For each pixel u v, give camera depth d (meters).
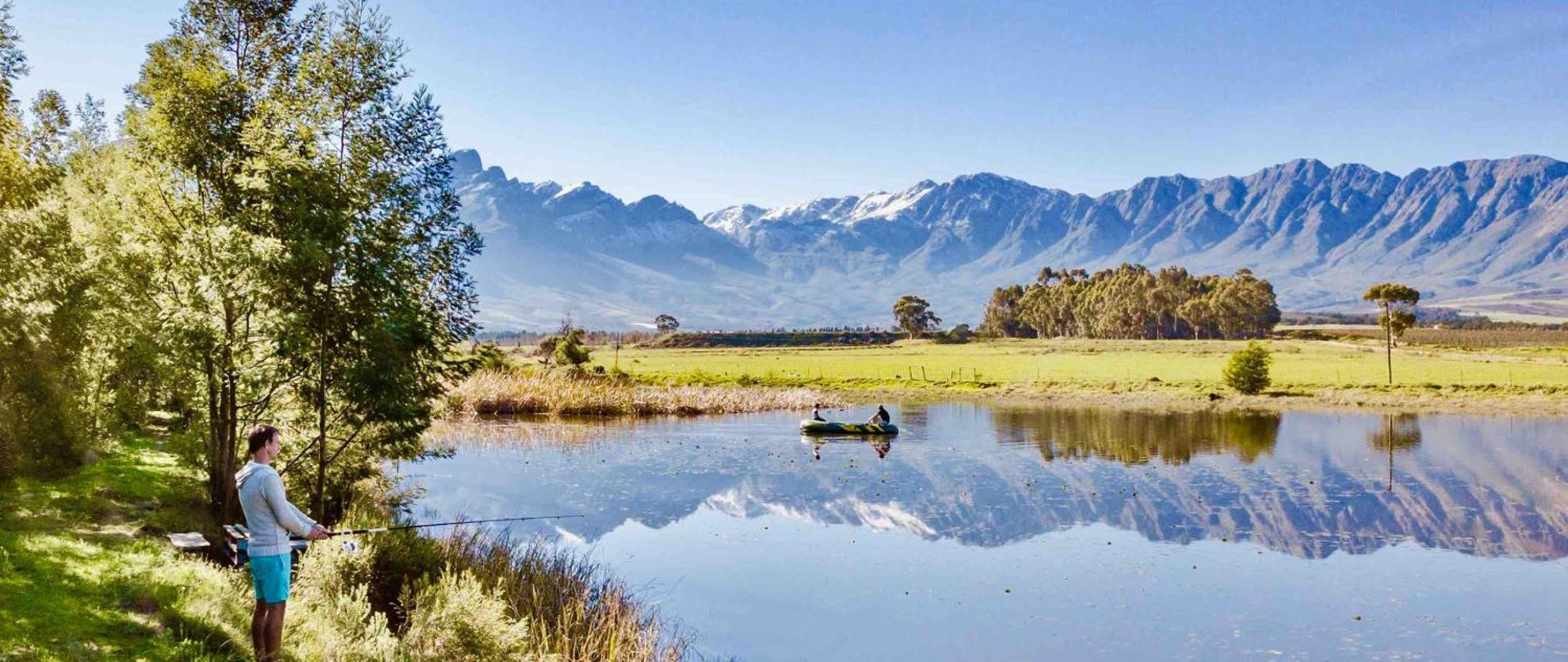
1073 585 20.22
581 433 50.06
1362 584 20.34
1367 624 17.61
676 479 34.22
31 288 18.73
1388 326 98.06
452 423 55.06
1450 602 19.02
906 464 38.38
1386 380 77.06
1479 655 15.95
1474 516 27.45
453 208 18.47
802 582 20.34
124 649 9.49
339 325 16.33
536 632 14.10
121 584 11.48
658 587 19.80
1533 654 15.93
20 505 16.11
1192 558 22.59
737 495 31.06
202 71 17.44
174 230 17.94
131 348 19.92
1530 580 20.56
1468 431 49.09
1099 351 143.50
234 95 17.62
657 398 62.88
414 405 17.44
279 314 15.80
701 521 26.91
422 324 17.08
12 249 18.42
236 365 16.73
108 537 14.86
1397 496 30.67
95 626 9.95
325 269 15.84
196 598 11.51
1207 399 68.81
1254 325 186.75
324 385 16.56
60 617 9.99
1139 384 76.12
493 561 17.44
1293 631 17.19
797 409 66.06
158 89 17.89
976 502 29.83
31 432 19.05
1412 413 58.97
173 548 14.59
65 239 19.69
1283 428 51.28
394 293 16.55
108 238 20.36
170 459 24.94
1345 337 165.12
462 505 28.47
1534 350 121.94
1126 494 31.17
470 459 39.34
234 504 18.34
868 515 27.80
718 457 40.25
